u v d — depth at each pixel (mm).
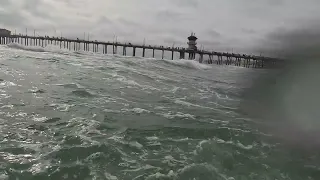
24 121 7488
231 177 5523
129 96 12023
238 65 69500
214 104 12430
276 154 6848
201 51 67438
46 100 9758
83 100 10359
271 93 14039
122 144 6613
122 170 5430
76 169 5277
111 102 10562
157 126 8188
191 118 9477
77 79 14211
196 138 7453
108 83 14289
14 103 8930
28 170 5062
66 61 20562
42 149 5938
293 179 5688
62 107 9148
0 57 18422
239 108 11938
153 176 5270
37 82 12367
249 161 6328
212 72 33938
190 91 15289
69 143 6355
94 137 6848
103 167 5465
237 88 18141
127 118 8734
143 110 9930
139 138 7121
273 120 10062
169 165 5770
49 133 6852
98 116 8594
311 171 6059
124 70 19500
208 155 6418
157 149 6559
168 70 25891
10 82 11695
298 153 7008
